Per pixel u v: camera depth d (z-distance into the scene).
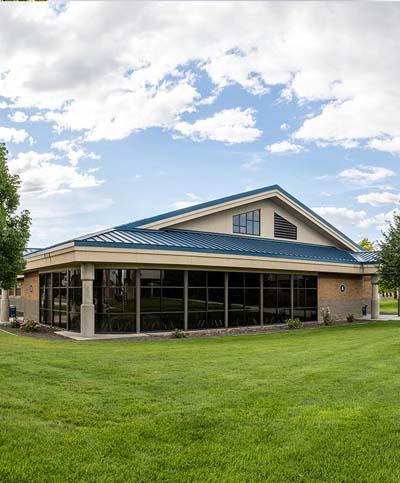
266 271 28.81
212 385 10.05
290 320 28.27
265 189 31.97
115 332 22.94
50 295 28.03
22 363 12.34
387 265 31.31
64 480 5.54
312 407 8.38
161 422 7.48
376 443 6.75
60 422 7.43
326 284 33.62
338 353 15.27
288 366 12.52
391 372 11.68
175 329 24.22
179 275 24.58
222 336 22.77
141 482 5.55
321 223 36.38
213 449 6.50
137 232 25.88
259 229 32.53
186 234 28.00
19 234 23.08
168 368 12.04
